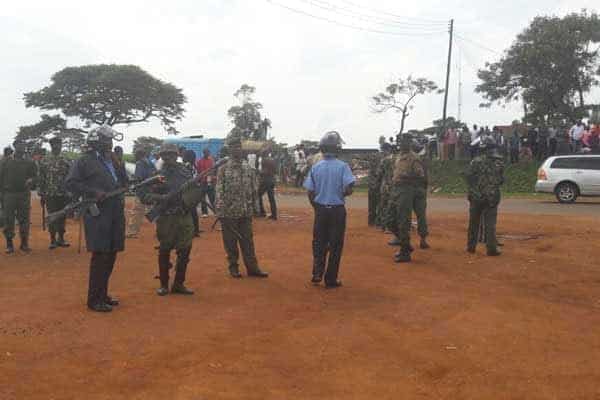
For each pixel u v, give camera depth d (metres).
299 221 16.59
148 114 68.44
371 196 14.98
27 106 66.50
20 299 7.68
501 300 7.78
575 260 10.62
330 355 5.70
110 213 7.09
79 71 66.12
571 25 38.53
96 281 7.11
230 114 58.78
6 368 5.29
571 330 6.56
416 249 11.59
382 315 7.03
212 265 10.03
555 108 39.78
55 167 11.58
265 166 16.69
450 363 5.55
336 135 8.51
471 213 11.14
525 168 31.00
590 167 23.22
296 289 8.30
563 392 4.95
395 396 4.83
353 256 10.88
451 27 39.75
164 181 7.77
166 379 5.10
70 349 5.78
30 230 14.52
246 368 5.34
